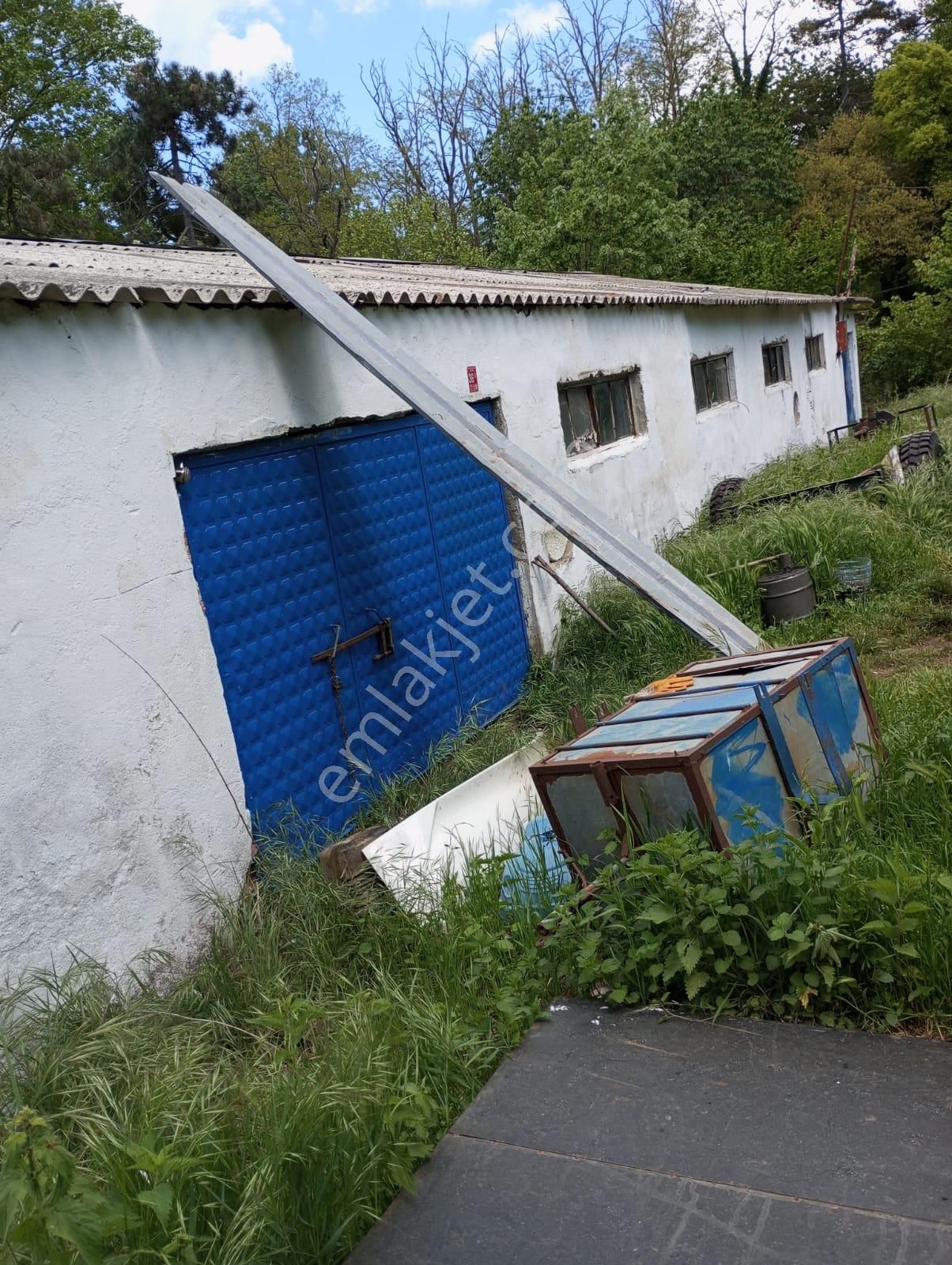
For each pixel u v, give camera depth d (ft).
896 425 49.62
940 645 21.21
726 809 11.45
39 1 93.45
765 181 97.19
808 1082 9.11
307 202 98.12
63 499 12.73
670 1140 8.76
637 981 10.98
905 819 12.47
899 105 104.22
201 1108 9.48
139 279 14.65
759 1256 7.40
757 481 38.68
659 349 35.24
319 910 13.97
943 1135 8.16
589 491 29.01
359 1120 8.96
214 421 15.48
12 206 85.20
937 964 9.65
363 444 19.36
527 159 73.77
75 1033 11.27
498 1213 8.35
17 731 11.89
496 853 15.10
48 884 12.10
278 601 16.93
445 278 29.48
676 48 114.01
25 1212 6.83
